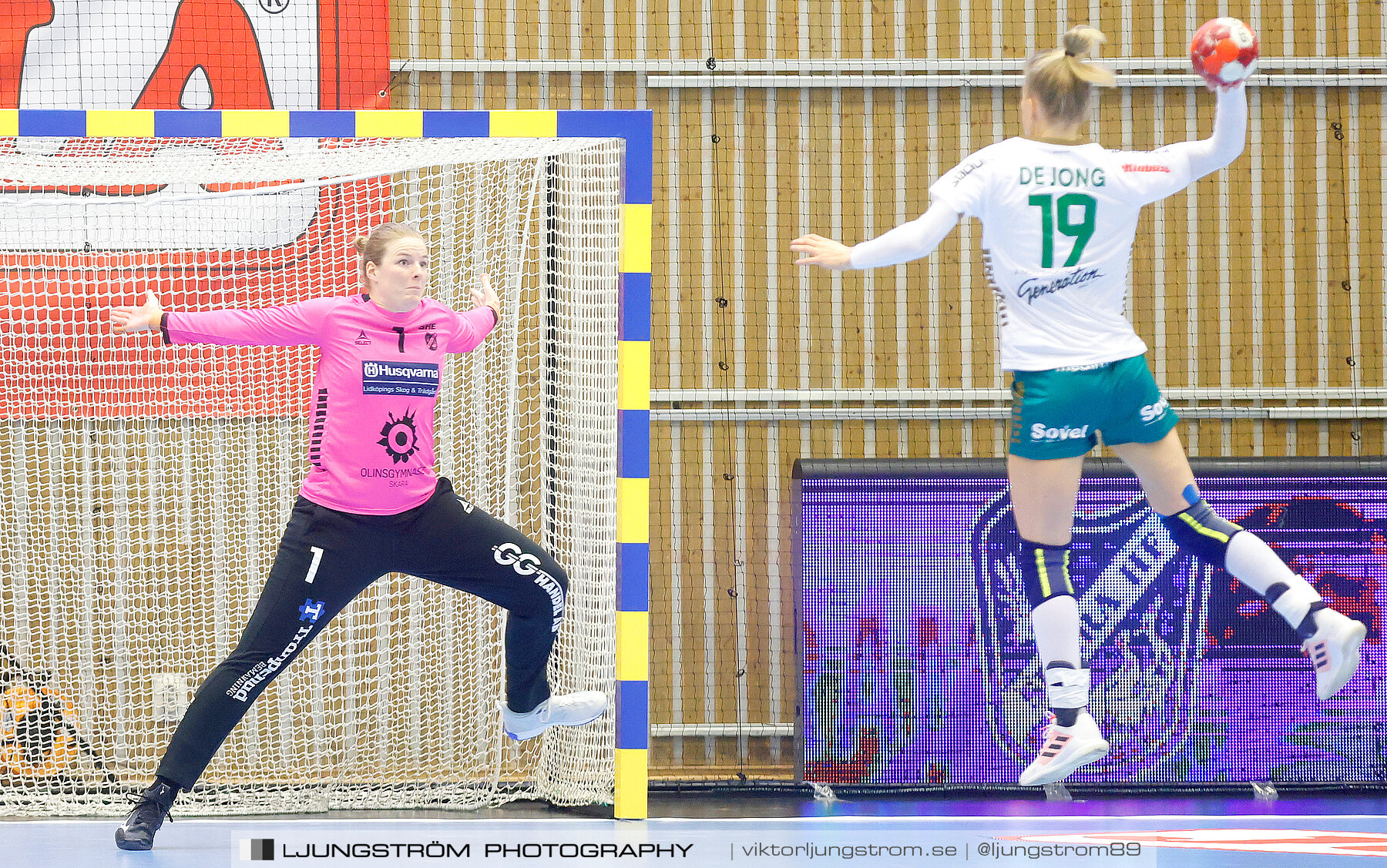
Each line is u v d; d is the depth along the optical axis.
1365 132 20.81
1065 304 9.67
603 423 15.97
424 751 18.52
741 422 20.45
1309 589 9.34
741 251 20.47
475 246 18.77
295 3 19.55
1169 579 17.31
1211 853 13.08
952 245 20.64
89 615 18.56
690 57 20.31
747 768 20.14
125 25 19.27
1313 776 17.16
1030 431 9.73
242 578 18.88
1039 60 10.05
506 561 12.65
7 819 15.57
